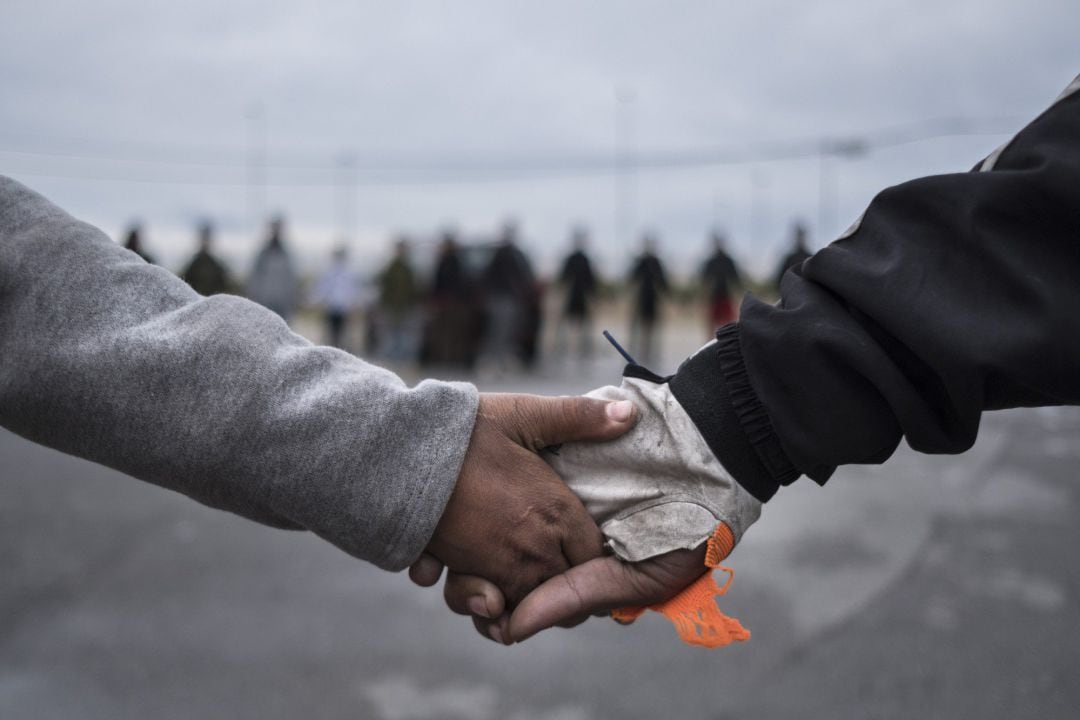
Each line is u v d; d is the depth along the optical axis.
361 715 2.38
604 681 2.56
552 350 16.86
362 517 1.01
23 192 1.05
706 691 2.48
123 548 3.81
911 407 0.99
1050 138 0.94
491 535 1.11
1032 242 0.94
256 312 1.05
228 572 3.51
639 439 1.17
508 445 1.13
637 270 14.80
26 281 0.98
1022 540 3.76
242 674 2.61
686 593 1.16
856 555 3.59
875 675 2.53
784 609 3.03
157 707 2.41
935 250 0.98
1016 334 0.92
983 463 5.40
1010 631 2.80
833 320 1.03
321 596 3.25
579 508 1.16
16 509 4.41
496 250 12.41
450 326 12.12
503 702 2.44
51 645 2.80
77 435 0.98
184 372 0.97
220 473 0.98
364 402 1.02
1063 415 7.27
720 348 1.15
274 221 11.78
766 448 1.11
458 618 3.05
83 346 0.97
